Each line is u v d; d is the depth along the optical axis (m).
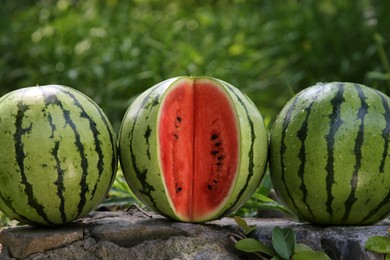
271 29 7.56
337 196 2.70
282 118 2.83
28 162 2.58
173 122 2.77
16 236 2.74
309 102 2.77
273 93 7.18
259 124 2.79
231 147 2.75
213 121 2.79
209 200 2.81
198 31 7.62
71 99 2.70
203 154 2.80
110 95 6.48
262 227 2.85
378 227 2.80
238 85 6.67
